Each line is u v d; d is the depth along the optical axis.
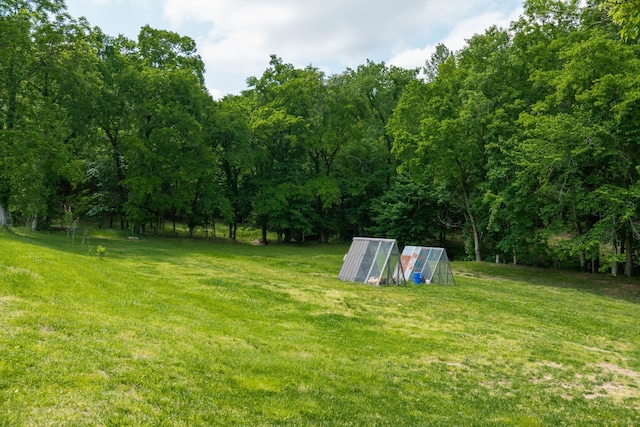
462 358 9.90
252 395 6.14
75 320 7.71
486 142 29.84
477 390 7.91
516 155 24.95
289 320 12.03
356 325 12.16
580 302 19.12
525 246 28.69
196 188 38.97
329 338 10.51
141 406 5.08
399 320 13.30
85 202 37.78
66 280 10.53
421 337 11.44
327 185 43.53
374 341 10.66
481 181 32.44
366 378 7.80
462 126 29.16
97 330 7.43
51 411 4.59
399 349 10.14
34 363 5.58
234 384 6.40
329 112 46.00
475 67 32.53
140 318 9.06
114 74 33.75
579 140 21.91
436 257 22.78
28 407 4.58
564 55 23.77
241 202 44.31
